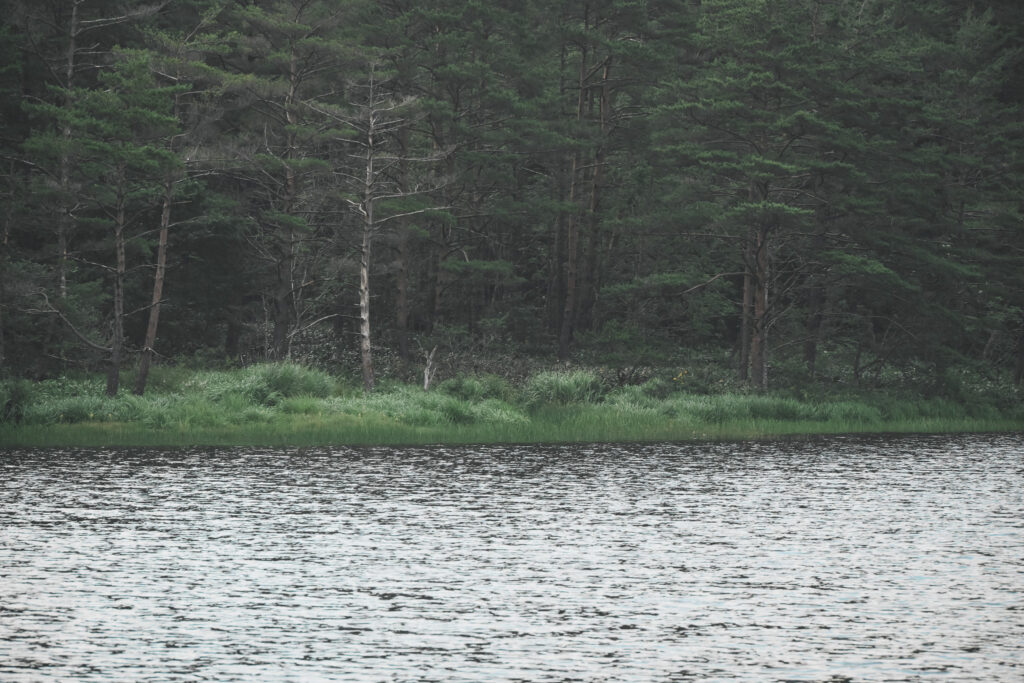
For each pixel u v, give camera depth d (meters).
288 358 53.03
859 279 57.09
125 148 43.94
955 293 61.38
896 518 25.16
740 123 55.12
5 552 20.84
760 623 16.72
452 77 59.66
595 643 15.72
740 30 58.38
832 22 58.56
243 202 60.34
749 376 60.47
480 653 15.25
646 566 20.27
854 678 14.34
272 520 24.30
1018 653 15.33
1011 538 22.91
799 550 21.69
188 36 53.84
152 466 32.31
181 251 60.34
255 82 53.53
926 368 60.06
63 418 40.56
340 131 55.50
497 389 49.06
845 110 56.31
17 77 52.75
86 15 57.69
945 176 61.75
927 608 17.55
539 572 19.77
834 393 57.00
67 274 56.28
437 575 19.47
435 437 40.66
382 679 14.20
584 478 31.17
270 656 15.02
